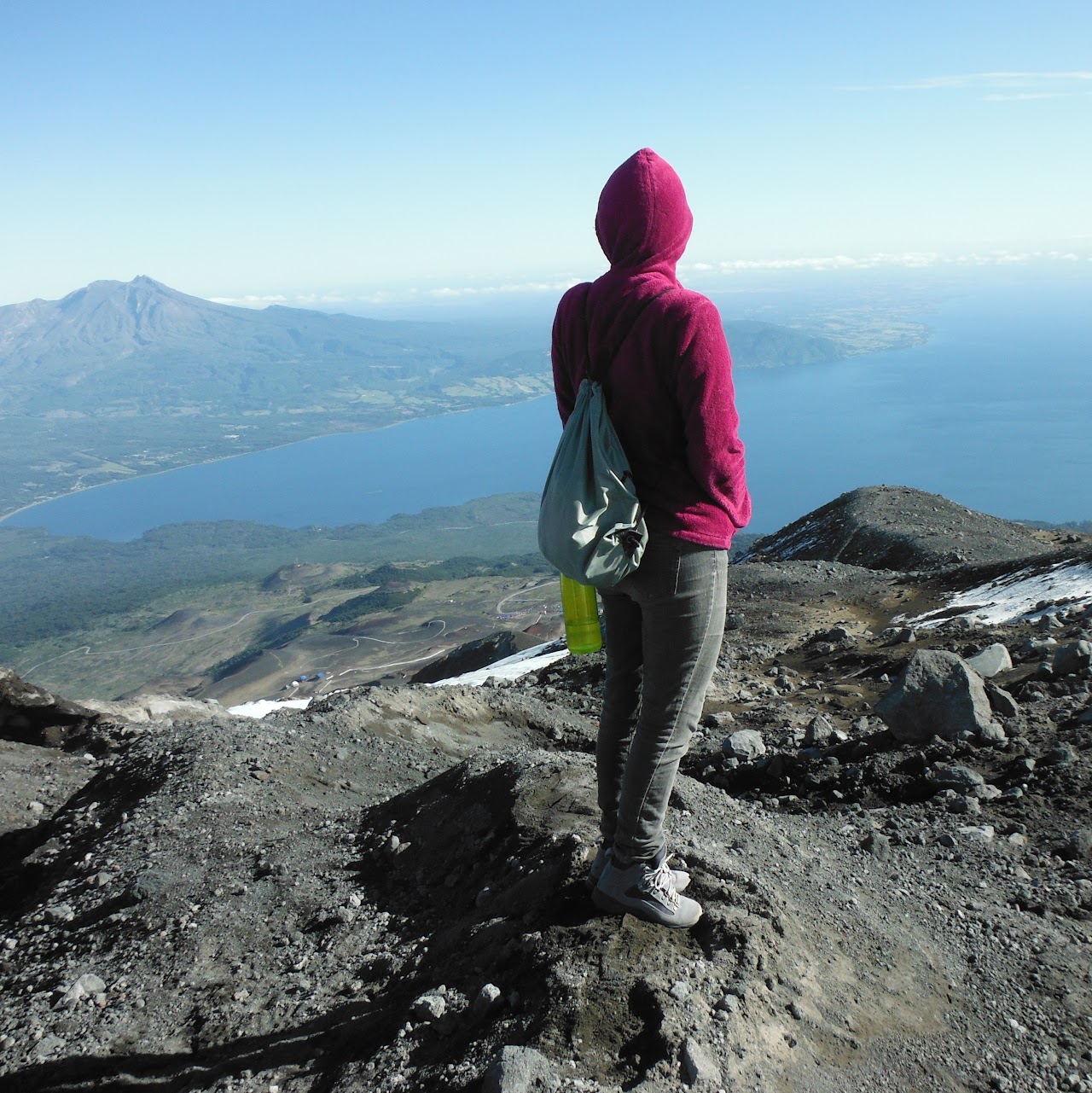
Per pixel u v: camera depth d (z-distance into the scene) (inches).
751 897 123.4
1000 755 215.8
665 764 110.1
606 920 114.0
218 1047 123.3
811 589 783.7
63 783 317.7
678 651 105.8
